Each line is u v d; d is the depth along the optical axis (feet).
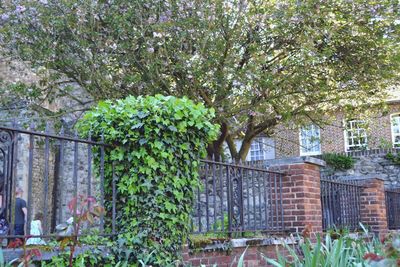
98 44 34.99
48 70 39.11
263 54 36.94
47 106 45.52
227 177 20.42
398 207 41.81
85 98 45.98
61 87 46.75
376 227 32.91
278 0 37.68
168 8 35.35
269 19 37.14
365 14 38.04
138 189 16.12
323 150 71.31
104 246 14.94
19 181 43.88
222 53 35.99
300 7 36.22
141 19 34.50
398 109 66.74
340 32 38.63
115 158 16.17
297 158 24.80
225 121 38.17
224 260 19.34
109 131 16.19
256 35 37.32
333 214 28.99
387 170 55.01
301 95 43.11
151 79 34.37
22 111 41.24
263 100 37.27
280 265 13.14
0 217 12.75
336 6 37.63
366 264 12.66
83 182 52.29
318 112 46.09
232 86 36.37
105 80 35.22
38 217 31.71
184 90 36.06
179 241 16.67
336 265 13.56
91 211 12.53
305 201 24.26
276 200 24.04
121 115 16.33
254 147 75.82
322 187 28.32
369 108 47.37
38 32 36.04
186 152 17.25
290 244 22.38
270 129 51.21
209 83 36.65
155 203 16.07
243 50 38.11
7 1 36.17
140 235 15.66
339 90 42.22
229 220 20.27
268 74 36.09
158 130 16.19
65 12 35.42
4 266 11.75
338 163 57.00
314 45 36.76
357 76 41.01
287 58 38.19
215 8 35.47
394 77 41.19
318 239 13.74
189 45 35.81
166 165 16.53
